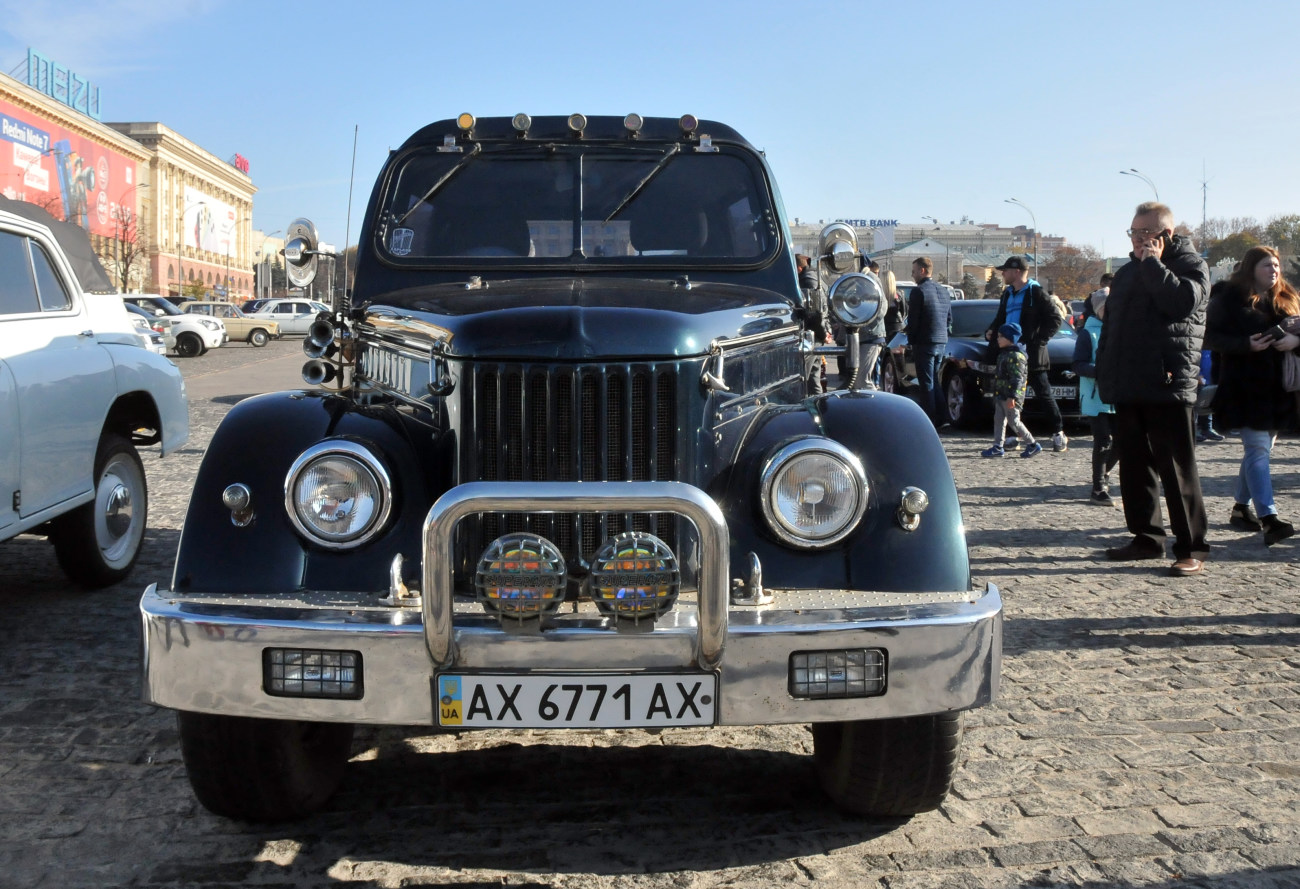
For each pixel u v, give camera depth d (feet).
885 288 26.04
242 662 8.82
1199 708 13.69
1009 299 37.09
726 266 13.67
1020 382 35.70
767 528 9.59
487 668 8.59
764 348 11.39
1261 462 22.06
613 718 8.65
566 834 10.44
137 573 20.62
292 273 14.46
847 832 10.46
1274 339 21.31
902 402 10.91
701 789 11.45
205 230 308.40
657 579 8.54
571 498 8.17
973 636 9.03
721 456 10.07
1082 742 12.61
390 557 9.42
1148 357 19.92
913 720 9.92
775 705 8.79
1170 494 20.39
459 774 11.85
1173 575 20.38
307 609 8.92
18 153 191.31
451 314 10.32
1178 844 10.19
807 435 10.03
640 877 9.62
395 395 11.13
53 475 16.89
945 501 9.92
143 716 13.32
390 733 13.05
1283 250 241.76
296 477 9.41
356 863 9.86
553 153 14.12
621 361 9.43
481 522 9.53
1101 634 16.76
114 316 19.95
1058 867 9.78
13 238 17.24
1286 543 23.24
